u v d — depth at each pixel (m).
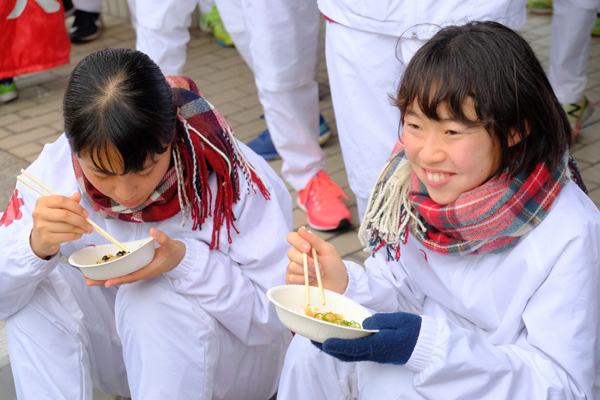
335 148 3.51
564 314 1.27
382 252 1.69
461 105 1.17
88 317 1.72
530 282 1.31
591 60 4.38
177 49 3.03
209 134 1.55
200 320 1.58
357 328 1.25
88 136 1.30
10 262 1.52
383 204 1.49
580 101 3.38
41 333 1.60
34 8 4.05
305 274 1.38
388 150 2.16
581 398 1.27
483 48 1.18
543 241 1.30
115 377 1.84
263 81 2.73
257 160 1.78
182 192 1.58
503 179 1.25
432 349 1.24
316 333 1.23
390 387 1.35
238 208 1.65
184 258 1.55
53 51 4.23
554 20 3.27
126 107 1.29
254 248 1.66
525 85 1.19
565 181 1.31
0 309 1.59
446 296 1.56
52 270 1.62
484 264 1.42
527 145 1.25
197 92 1.65
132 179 1.40
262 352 1.77
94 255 1.60
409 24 1.93
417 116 1.23
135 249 1.45
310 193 2.88
